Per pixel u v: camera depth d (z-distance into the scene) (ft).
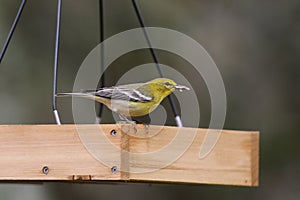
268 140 48.65
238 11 49.70
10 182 27.84
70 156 24.32
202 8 49.14
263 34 49.67
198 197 48.06
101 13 31.58
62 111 44.86
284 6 50.55
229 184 26.03
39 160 24.44
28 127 24.57
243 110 48.55
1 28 45.32
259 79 49.01
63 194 45.96
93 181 26.05
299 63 49.47
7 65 44.83
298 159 48.62
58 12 26.78
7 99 44.19
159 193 48.14
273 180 48.44
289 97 49.06
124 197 47.88
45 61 45.96
